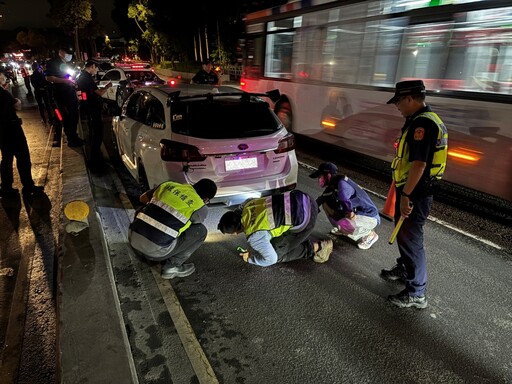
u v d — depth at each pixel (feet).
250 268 12.04
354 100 21.26
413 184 8.79
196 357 8.43
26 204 17.53
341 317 9.77
